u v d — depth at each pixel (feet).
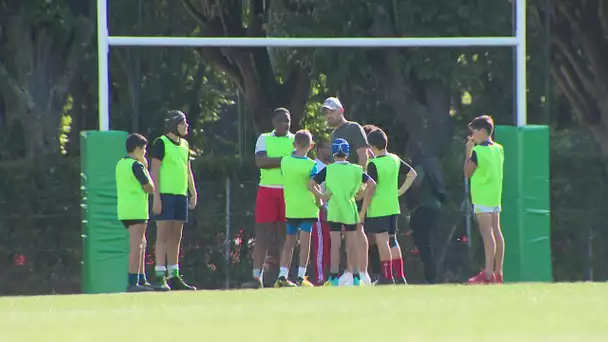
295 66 209.05
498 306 85.30
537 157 155.74
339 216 133.28
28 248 176.76
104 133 148.36
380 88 194.29
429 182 178.40
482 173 137.28
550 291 101.71
